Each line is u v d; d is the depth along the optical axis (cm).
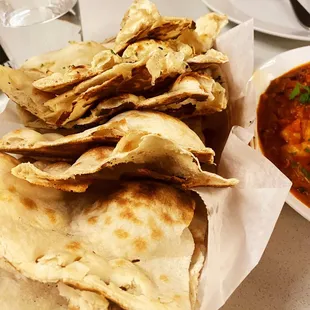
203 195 27
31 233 23
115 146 26
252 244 27
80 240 25
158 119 27
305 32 45
